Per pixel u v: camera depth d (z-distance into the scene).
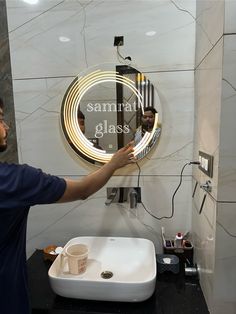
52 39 1.21
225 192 0.81
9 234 0.74
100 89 1.19
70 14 1.19
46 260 1.24
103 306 0.95
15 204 0.67
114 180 1.25
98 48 1.19
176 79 1.17
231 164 0.79
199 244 1.07
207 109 0.94
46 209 1.31
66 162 1.27
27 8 1.20
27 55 1.23
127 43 1.17
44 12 1.20
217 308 0.86
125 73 1.17
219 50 0.79
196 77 1.12
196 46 1.12
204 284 0.98
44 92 1.25
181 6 1.13
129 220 1.27
